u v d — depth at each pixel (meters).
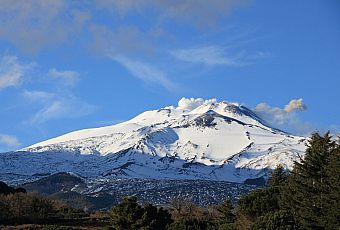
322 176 74.69
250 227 65.06
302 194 73.00
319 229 66.50
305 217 66.38
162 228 82.06
